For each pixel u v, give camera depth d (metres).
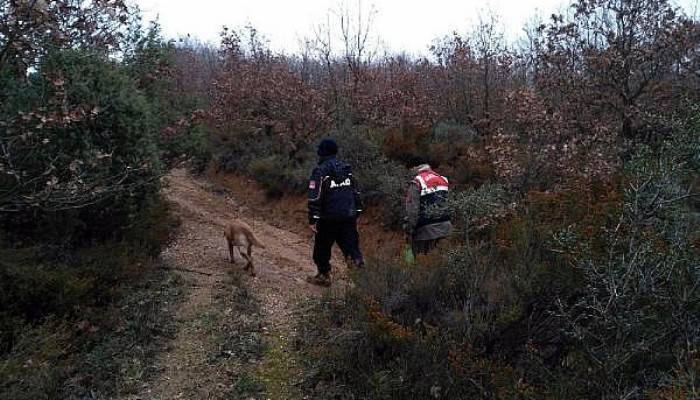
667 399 2.87
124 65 7.99
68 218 6.27
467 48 13.98
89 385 4.30
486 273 4.48
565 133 8.62
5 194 5.25
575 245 3.99
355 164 11.22
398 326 4.02
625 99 9.69
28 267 5.29
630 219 3.97
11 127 5.29
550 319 4.19
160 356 4.79
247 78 15.86
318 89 16.20
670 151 4.18
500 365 3.84
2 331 4.56
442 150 11.40
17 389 3.90
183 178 14.61
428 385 3.71
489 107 13.27
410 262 4.95
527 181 7.99
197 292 6.21
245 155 14.24
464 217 5.19
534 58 11.50
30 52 5.27
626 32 9.95
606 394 3.41
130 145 6.53
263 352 4.83
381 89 15.21
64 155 5.63
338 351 4.35
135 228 7.07
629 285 3.54
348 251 6.43
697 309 3.51
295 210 11.80
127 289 5.89
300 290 6.50
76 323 4.98
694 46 9.70
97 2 5.14
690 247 3.75
